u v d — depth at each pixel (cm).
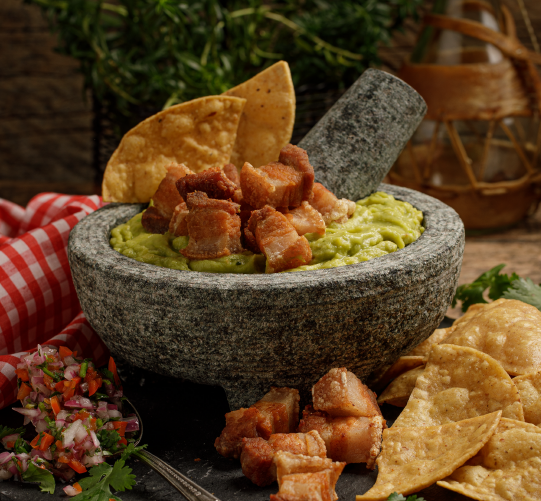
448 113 76
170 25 72
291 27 79
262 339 46
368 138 54
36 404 49
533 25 100
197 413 51
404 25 100
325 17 78
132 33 75
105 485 45
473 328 51
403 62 82
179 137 54
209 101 54
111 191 54
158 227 51
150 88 72
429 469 45
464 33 77
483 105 76
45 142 103
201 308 46
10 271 55
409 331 48
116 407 49
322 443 46
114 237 52
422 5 99
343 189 53
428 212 53
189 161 55
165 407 51
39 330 56
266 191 49
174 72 73
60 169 104
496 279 61
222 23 75
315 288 45
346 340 47
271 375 48
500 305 53
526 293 57
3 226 64
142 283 46
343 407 47
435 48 79
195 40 75
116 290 47
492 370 48
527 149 80
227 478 46
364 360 48
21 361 50
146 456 47
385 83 54
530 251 77
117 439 47
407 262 47
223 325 46
